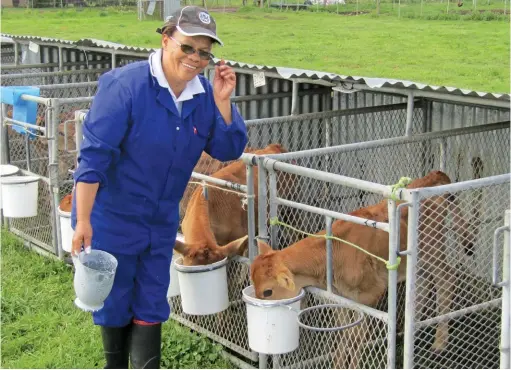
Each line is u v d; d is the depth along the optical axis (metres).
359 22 25.41
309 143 7.40
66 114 7.81
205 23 3.42
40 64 10.13
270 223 4.48
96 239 3.68
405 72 14.66
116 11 32.91
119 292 3.76
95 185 3.51
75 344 5.06
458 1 28.98
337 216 4.00
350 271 4.46
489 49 16.92
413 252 3.58
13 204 6.75
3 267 6.64
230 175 5.69
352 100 7.20
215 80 3.74
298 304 4.18
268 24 26.39
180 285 4.70
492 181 3.73
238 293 4.95
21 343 5.14
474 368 4.70
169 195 3.72
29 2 35.69
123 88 3.48
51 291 6.02
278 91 7.43
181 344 4.96
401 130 6.77
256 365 4.79
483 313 5.03
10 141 8.00
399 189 3.54
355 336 4.41
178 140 3.61
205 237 4.81
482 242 5.27
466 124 6.31
